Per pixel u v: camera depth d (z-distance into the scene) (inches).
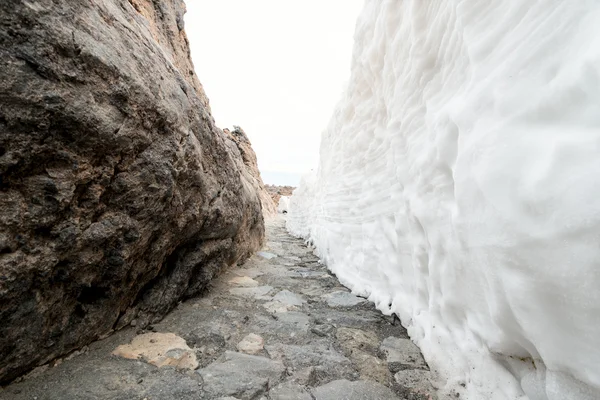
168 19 256.8
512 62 52.6
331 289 159.5
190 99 114.5
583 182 38.0
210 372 76.1
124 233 79.4
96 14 68.7
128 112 73.1
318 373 78.7
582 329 38.0
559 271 39.6
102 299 81.2
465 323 70.9
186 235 113.5
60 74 57.8
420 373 79.5
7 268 55.3
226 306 124.3
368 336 101.7
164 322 104.0
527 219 44.2
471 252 58.5
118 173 75.8
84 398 62.4
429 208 82.9
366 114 161.6
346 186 189.3
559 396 41.9
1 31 50.3
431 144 83.7
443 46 81.6
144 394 65.7
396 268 119.6
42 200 59.9
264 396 68.7
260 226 275.3
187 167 101.3
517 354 53.7
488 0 62.4
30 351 64.2
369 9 150.8
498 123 52.4
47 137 58.3
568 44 44.7
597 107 39.2
